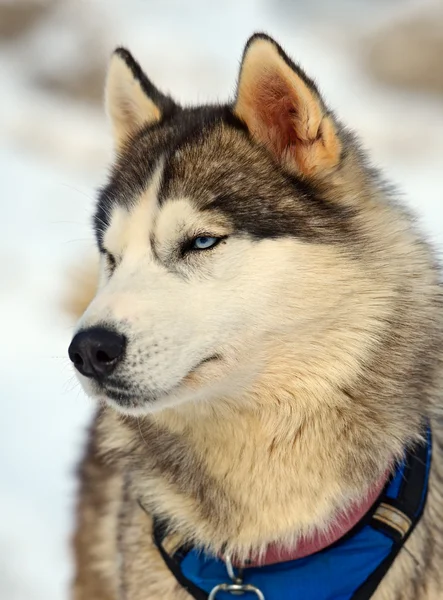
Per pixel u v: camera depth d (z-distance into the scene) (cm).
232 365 262
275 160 279
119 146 329
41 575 423
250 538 267
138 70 325
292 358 265
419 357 270
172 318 254
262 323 262
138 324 251
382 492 265
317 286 263
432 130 1222
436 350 274
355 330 264
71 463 468
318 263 264
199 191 271
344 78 1556
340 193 281
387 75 1561
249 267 261
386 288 268
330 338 264
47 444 523
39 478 491
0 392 579
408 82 1542
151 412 262
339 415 264
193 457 274
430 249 290
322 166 279
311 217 271
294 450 266
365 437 262
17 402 567
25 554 435
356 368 263
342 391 264
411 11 1712
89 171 1062
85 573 368
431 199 888
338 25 1892
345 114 1305
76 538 378
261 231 265
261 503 266
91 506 363
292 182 276
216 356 261
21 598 410
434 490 277
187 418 272
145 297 257
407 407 266
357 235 274
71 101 1423
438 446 285
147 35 1633
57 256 792
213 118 296
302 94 272
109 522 343
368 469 261
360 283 266
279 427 266
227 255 262
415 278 274
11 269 759
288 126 281
